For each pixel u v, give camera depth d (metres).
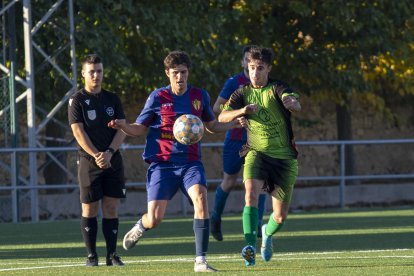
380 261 27.02
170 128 25.08
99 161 26.44
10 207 50.31
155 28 56.59
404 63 68.06
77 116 26.77
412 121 77.81
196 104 25.36
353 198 58.38
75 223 47.62
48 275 24.16
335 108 76.94
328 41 65.75
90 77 26.83
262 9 64.81
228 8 63.03
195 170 24.89
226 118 25.36
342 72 65.12
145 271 24.77
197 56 57.78
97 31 54.31
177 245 34.72
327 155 74.62
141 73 58.88
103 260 29.45
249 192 25.62
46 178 58.81
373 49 65.69
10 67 50.78
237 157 34.03
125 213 54.72
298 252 30.84
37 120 64.31
